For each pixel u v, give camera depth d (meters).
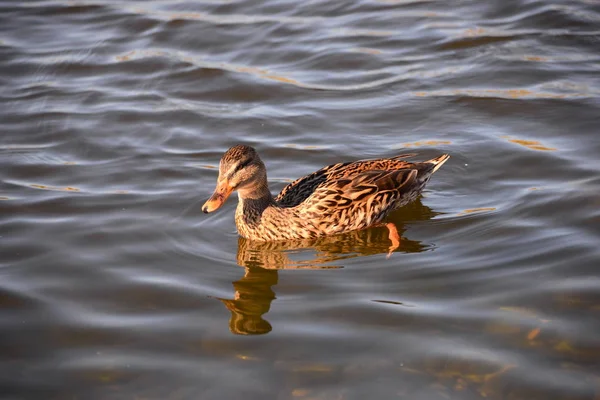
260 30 18.27
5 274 10.43
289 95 15.70
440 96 15.27
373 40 17.48
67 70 17.06
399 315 9.34
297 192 12.02
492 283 9.89
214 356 8.77
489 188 12.39
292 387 8.22
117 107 15.48
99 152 13.95
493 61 16.27
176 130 14.61
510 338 8.77
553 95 14.90
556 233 10.89
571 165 12.64
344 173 11.99
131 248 11.13
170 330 9.27
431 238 11.23
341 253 11.12
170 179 13.04
